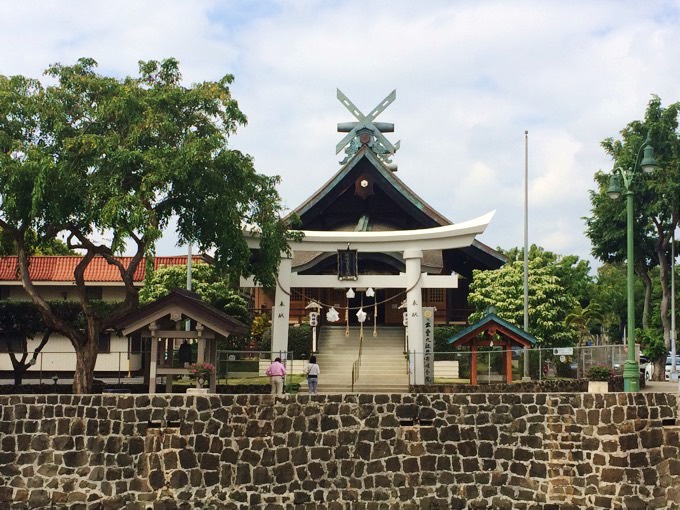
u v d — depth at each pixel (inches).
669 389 1400.1
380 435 827.4
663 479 798.5
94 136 928.3
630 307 960.9
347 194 1813.5
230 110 1028.5
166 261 1833.2
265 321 1807.3
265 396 828.6
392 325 1857.8
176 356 1212.5
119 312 1026.7
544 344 1747.0
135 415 826.8
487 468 819.4
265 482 818.8
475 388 1173.1
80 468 820.6
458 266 1920.5
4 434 826.2
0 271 1695.4
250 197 1071.6
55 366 1657.2
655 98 1930.4
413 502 817.5
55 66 1003.9
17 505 815.7
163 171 930.7
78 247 1036.5
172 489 816.9
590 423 803.4
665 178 1860.2
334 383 1317.7
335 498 818.2
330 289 1873.8
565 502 798.5
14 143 917.2
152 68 1045.8
